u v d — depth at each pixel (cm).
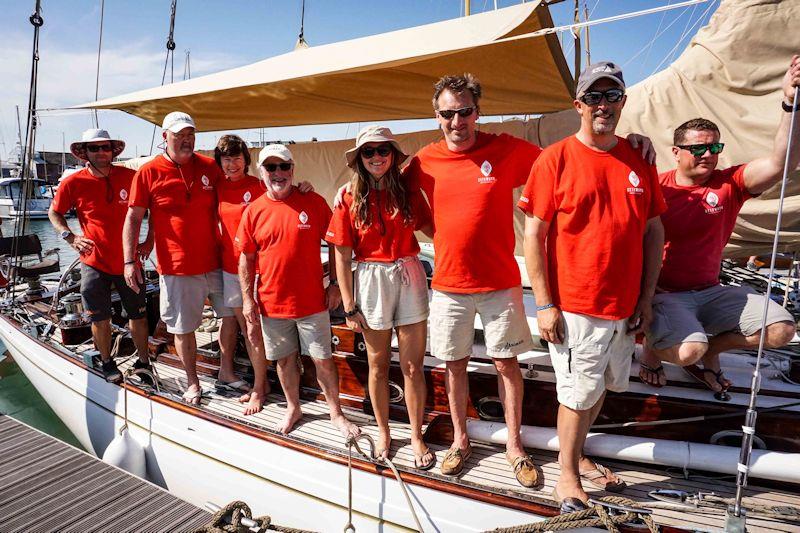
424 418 269
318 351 263
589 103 172
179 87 410
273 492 265
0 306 518
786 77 173
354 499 241
